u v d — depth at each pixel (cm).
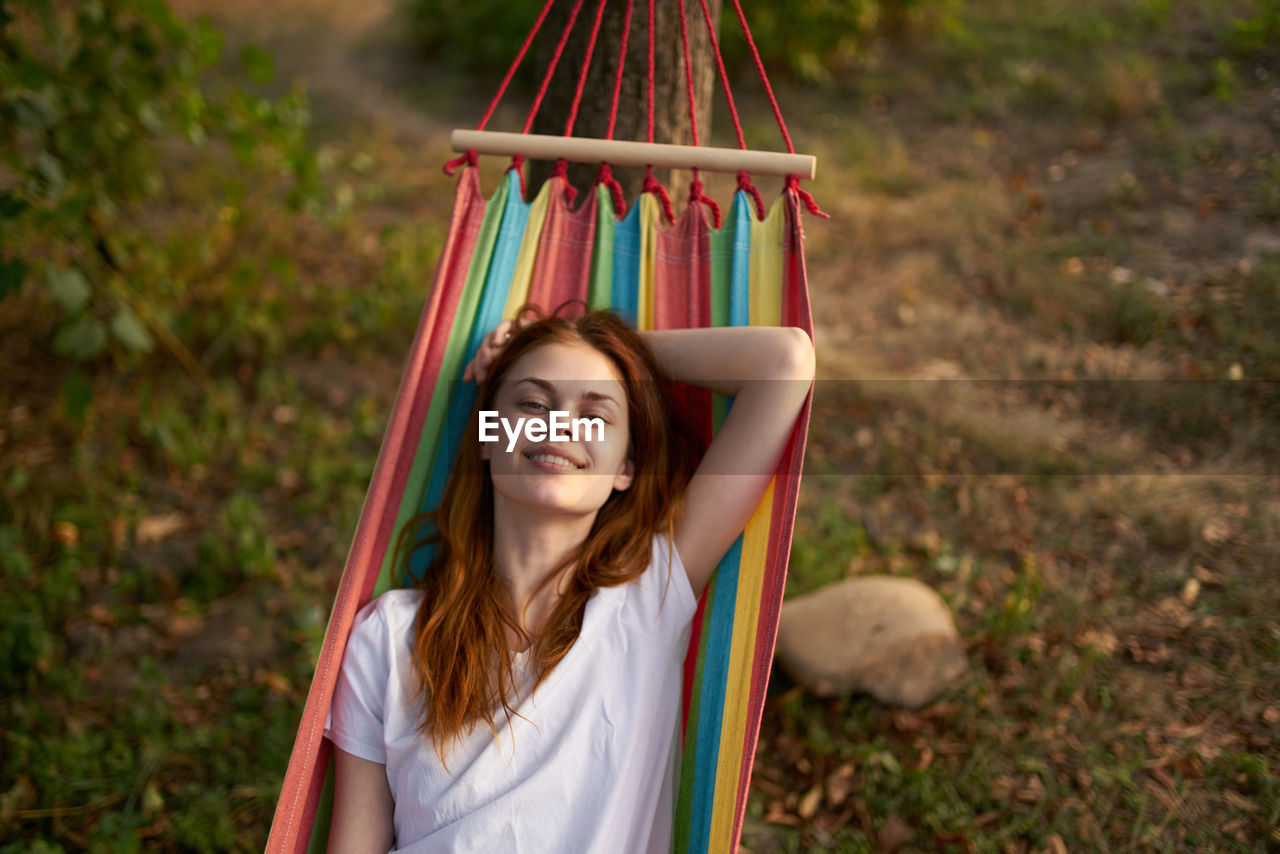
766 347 193
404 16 1031
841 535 366
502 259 219
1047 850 240
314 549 370
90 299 422
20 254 448
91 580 351
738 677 188
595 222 223
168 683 308
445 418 213
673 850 194
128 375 475
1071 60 822
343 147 780
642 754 176
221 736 283
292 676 309
